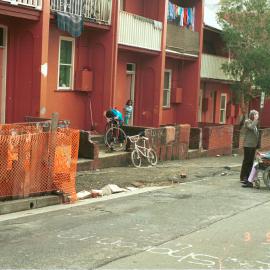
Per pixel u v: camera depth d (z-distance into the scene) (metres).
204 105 30.33
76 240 7.59
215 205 10.82
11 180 9.53
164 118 25.97
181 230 8.45
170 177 14.81
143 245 7.45
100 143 17.91
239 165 19.77
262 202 11.41
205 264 6.64
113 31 18.84
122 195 11.76
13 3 13.93
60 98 18.06
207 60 27.84
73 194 10.68
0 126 10.52
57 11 15.97
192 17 26.36
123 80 22.17
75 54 18.66
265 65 26.31
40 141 10.01
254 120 14.30
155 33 22.33
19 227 8.27
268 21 26.17
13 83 15.56
